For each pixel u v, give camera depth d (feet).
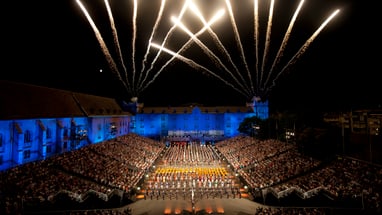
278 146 223.92
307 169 159.84
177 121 386.93
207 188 158.20
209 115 388.57
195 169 214.07
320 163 165.48
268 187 142.20
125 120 332.19
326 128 209.87
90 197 129.18
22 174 126.31
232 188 156.04
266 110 386.32
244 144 272.10
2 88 161.68
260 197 142.20
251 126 336.49
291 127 266.77
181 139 381.19
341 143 186.50
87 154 181.37
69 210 120.78
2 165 143.54
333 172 148.87
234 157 229.66
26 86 184.85
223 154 260.01
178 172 199.00
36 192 116.67
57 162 151.23
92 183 141.28
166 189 158.40
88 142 232.12
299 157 184.75
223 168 218.18
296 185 139.03
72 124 207.21
